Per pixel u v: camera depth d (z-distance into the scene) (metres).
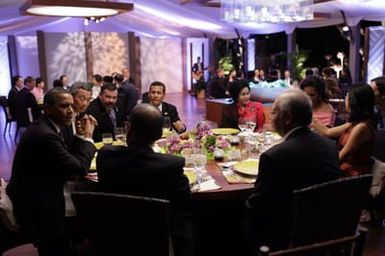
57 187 2.34
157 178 1.77
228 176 2.31
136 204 1.61
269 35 13.60
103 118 3.54
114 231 1.68
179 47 15.57
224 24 12.12
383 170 2.85
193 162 2.50
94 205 1.66
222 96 8.99
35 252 3.08
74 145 2.52
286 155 1.76
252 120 3.23
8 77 13.47
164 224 1.60
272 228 1.84
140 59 14.59
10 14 9.49
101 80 7.63
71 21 13.59
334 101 6.59
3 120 9.95
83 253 2.86
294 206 1.63
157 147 2.79
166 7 10.74
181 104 12.35
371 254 2.84
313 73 8.84
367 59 8.82
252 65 13.59
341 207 1.72
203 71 15.31
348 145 2.86
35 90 8.82
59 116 2.36
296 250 1.35
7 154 6.35
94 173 2.46
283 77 11.29
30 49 13.48
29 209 2.31
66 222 2.50
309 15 6.61
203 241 2.64
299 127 1.83
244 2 6.61
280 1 6.36
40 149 2.27
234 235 2.65
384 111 3.62
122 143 3.00
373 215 3.27
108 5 5.29
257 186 1.83
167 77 15.52
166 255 1.65
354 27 8.84
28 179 2.31
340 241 1.42
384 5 7.49
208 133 2.91
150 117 1.80
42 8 5.25
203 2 8.56
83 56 13.17
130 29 14.60
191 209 1.97
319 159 1.78
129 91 6.12
